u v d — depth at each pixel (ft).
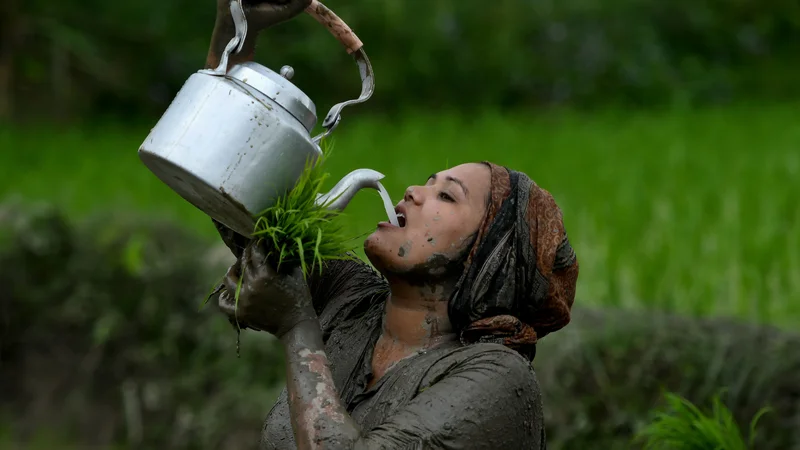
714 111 102.42
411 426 12.95
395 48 121.49
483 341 14.21
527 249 14.25
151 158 13.61
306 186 13.46
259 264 13.34
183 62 118.93
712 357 31.55
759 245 43.96
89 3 117.50
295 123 13.57
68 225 45.16
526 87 124.06
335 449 12.55
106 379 42.37
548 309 14.65
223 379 39.88
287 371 13.32
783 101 117.08
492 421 13.11
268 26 14.79
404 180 63.16
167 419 40.47
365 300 15.83
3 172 72.59
